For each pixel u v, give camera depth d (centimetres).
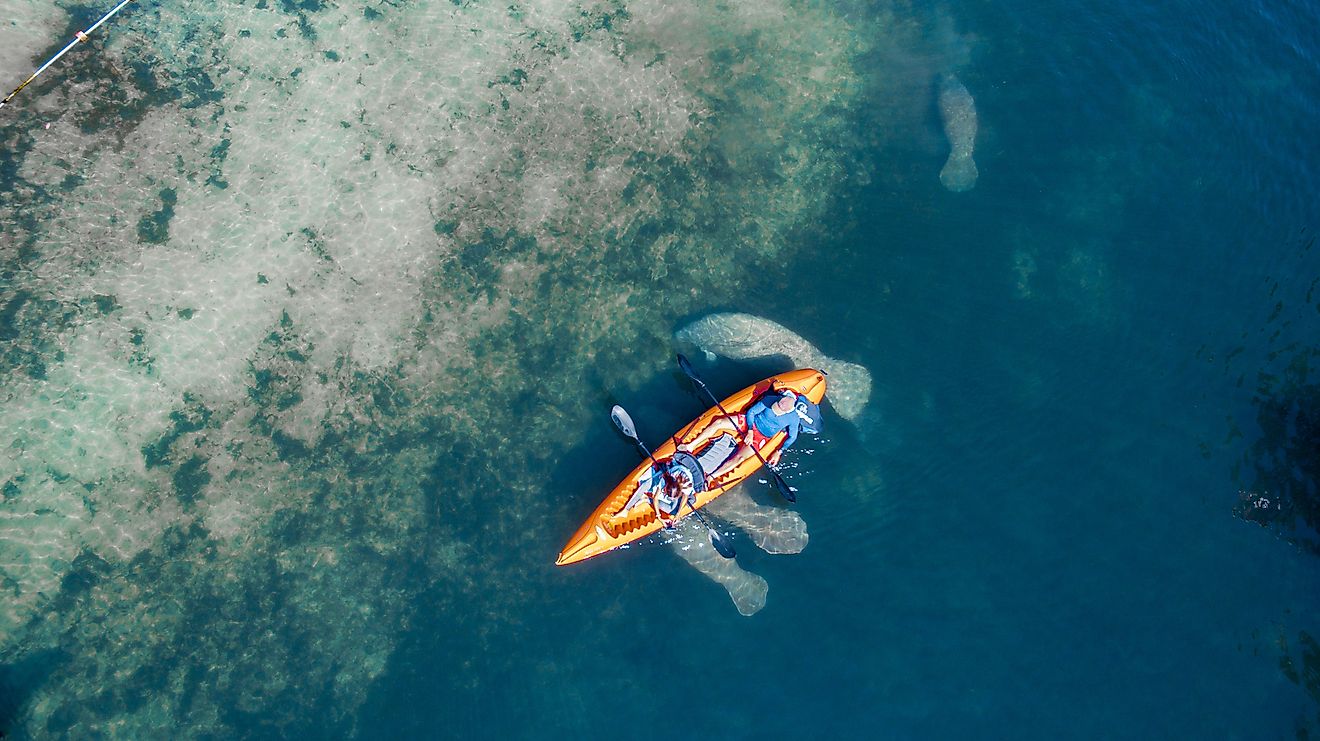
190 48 1040
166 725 813
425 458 927
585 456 938
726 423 927
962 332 1000
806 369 957
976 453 941
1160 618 869
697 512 902
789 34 1160
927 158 1094
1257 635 866
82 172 977
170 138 1008
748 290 1020
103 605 845
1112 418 962
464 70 1081
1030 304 1016
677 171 1069
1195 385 983
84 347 922
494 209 1030
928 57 1160
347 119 1042
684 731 821
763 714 827
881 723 824
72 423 895
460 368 966
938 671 845
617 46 1120
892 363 984
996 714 829
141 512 881
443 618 865
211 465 905
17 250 942
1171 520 912
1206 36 1179
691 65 1127
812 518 909
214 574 868
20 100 981
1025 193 1073
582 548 859
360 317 974
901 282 1025
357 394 948
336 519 897
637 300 1005
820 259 1038
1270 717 834
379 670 845
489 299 995
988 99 1130
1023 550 897
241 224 989
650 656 850
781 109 1115
